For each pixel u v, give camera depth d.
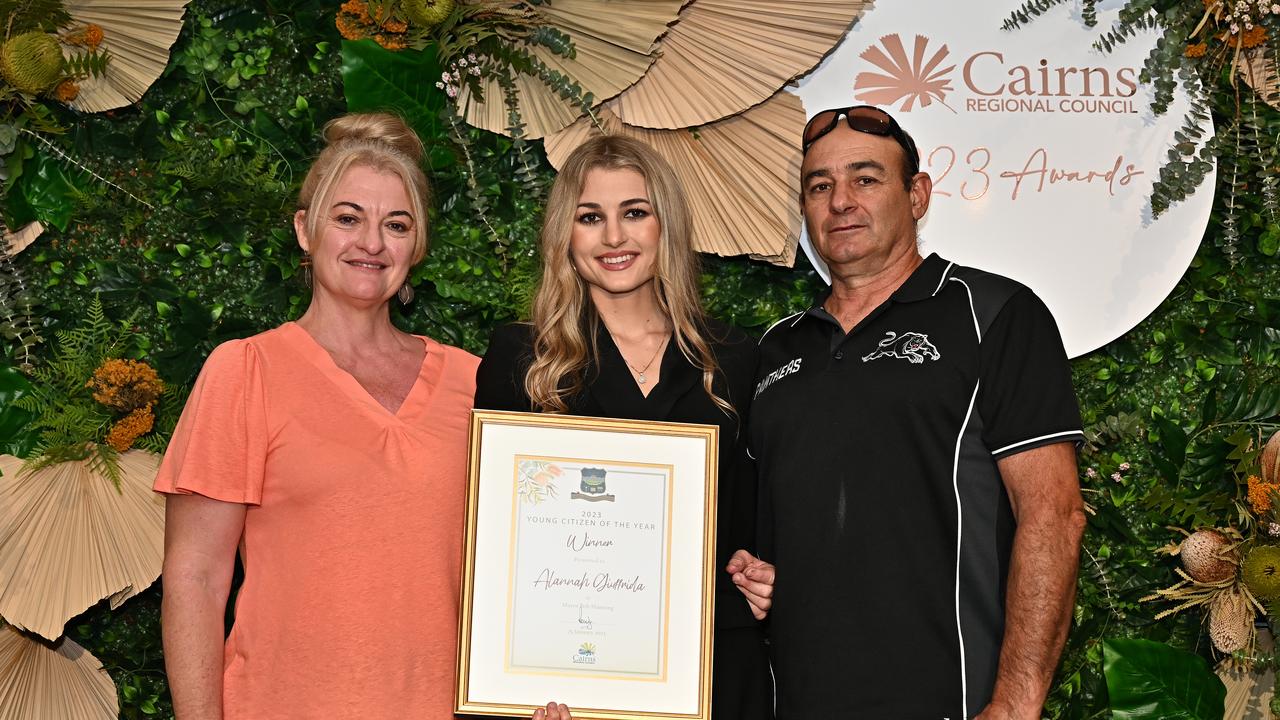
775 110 2.64
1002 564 2.03
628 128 2.68
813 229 2.24
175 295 2.64
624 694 1.97
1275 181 2.61
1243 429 2.61
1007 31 2.62
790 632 2.04
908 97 2.62
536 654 1.97
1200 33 2.62
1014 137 2.61
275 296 2.65
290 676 1.93
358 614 1.94
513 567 1.98
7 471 2.43
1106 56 2.63
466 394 2.15
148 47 2.57
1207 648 2.63
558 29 2.59
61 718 2.57
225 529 1.98
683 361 2.12
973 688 1.98
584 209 2.08
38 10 2.45
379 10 2.51
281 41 2.67
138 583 2.50
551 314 2.11
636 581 1.99
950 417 2.04
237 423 1.98
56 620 2.44
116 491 2.48
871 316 2.15
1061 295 2.61
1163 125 2.62
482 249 2.67
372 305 2.12
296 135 2.65
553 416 2.00
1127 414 2.68
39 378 2.53
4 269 2.61
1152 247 2.61
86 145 2.62
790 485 2.08
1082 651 2.66
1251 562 2.40
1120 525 2.64
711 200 2.68
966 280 2.13
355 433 2.00
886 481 2.02
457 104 2.62
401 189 2.11
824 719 1.97
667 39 2.62
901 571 1.98
